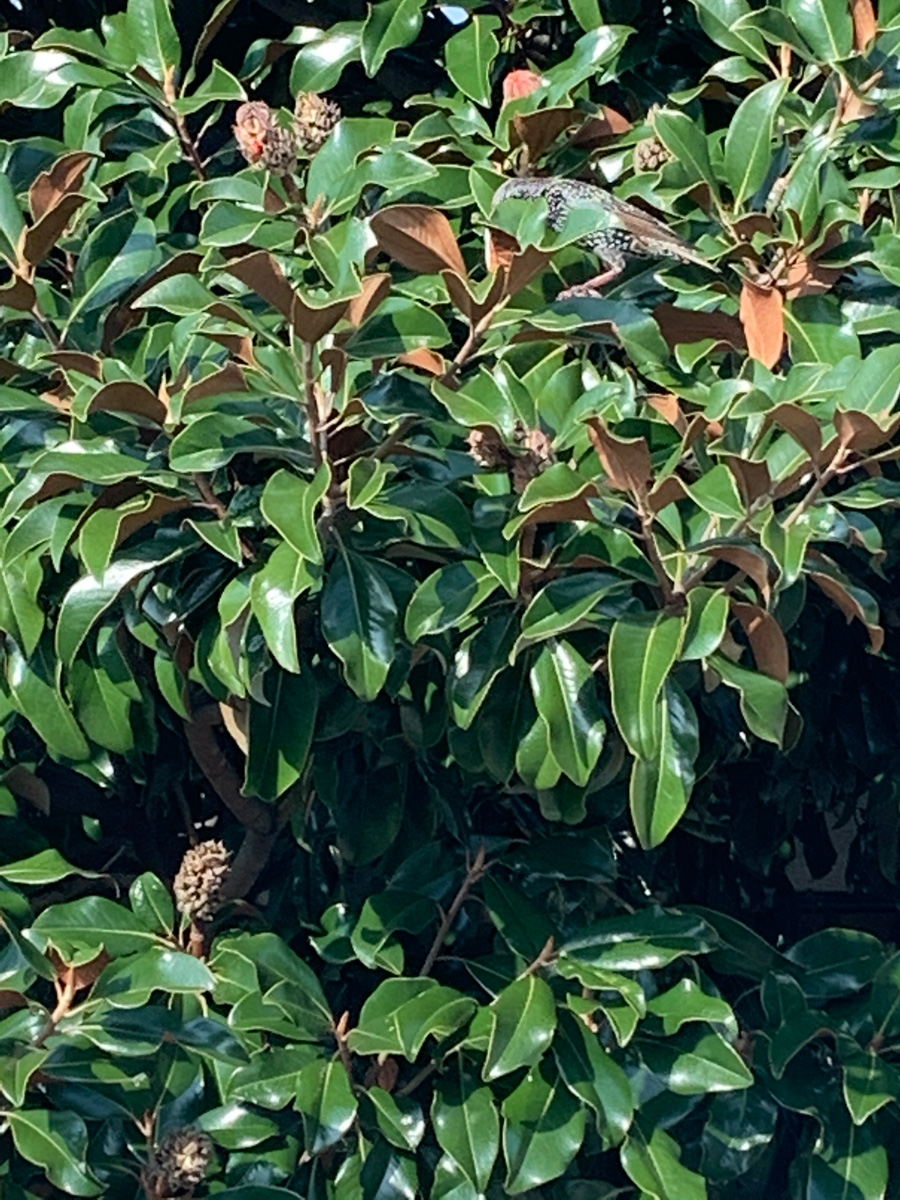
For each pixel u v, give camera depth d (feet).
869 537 9.50
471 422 8.86
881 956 11.68
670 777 9.09
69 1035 9.81
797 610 10.17
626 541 9.46
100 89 11.75
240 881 12.74
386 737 11.28
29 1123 9.65
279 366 9.48
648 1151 10.37
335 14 13.53
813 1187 10.66
